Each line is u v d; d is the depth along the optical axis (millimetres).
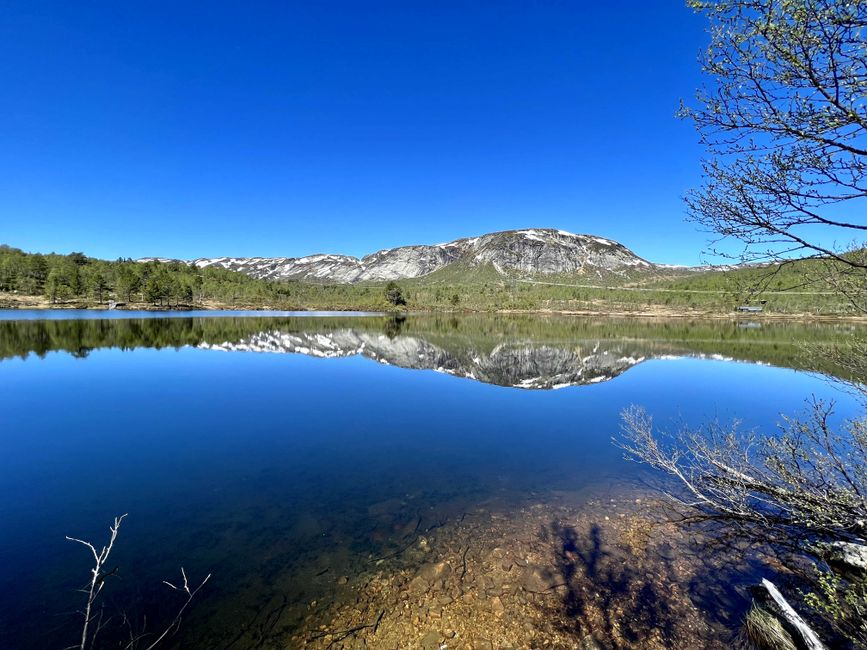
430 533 8539
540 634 5969
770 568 7199
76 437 14938
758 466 10344
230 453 13352
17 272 113375
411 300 169750
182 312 106938
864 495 7020
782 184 4137
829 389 23922
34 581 6953
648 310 140375
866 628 4895
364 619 6230
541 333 65250
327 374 28641
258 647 5688
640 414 18094
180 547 8031
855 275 4398
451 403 20641
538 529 8656
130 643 5375
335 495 10336
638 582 6988
